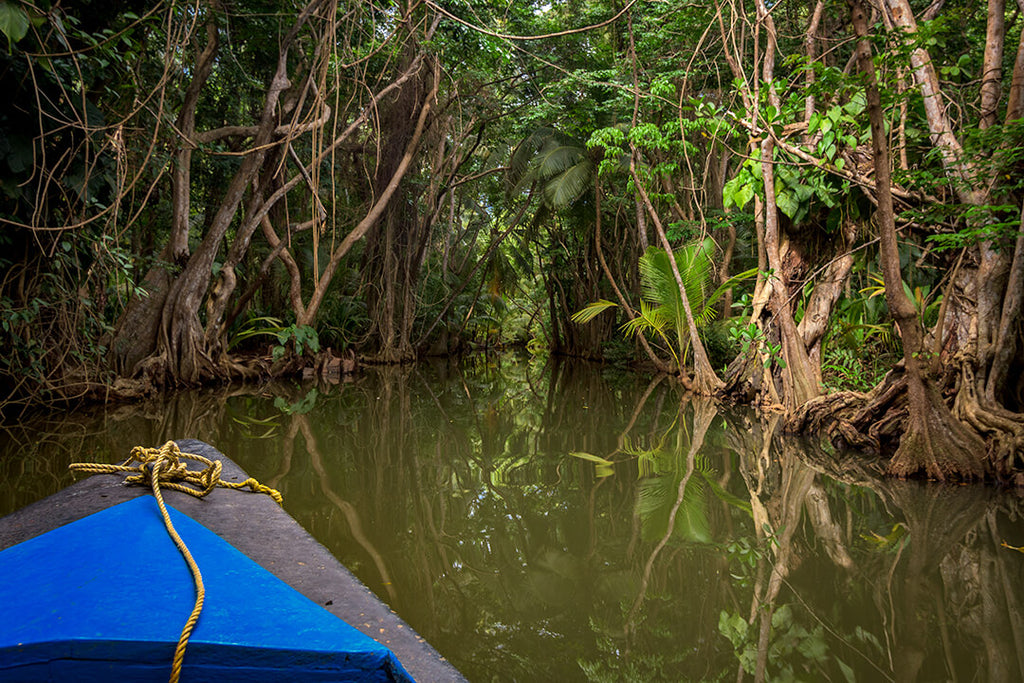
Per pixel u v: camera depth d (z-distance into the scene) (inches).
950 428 192.7
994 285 202.5
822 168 225.8
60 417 285.4
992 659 89.0
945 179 211.2
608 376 575.8
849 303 323.0
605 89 537.6
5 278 270.4
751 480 197.3
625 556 136.3
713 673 87.5
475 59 525.7
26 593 42.9
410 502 173.3
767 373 354.0
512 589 119.5
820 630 99.9
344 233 627.5
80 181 275.1
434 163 651.5
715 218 441.7
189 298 402.9
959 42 322.0
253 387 433.7
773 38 279.0
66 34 250.2
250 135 438.6
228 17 419.8
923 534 143.6
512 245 950.4
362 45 448.8
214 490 74.1
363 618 50.7
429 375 579.2
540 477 205.9
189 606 41.9
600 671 89.0
